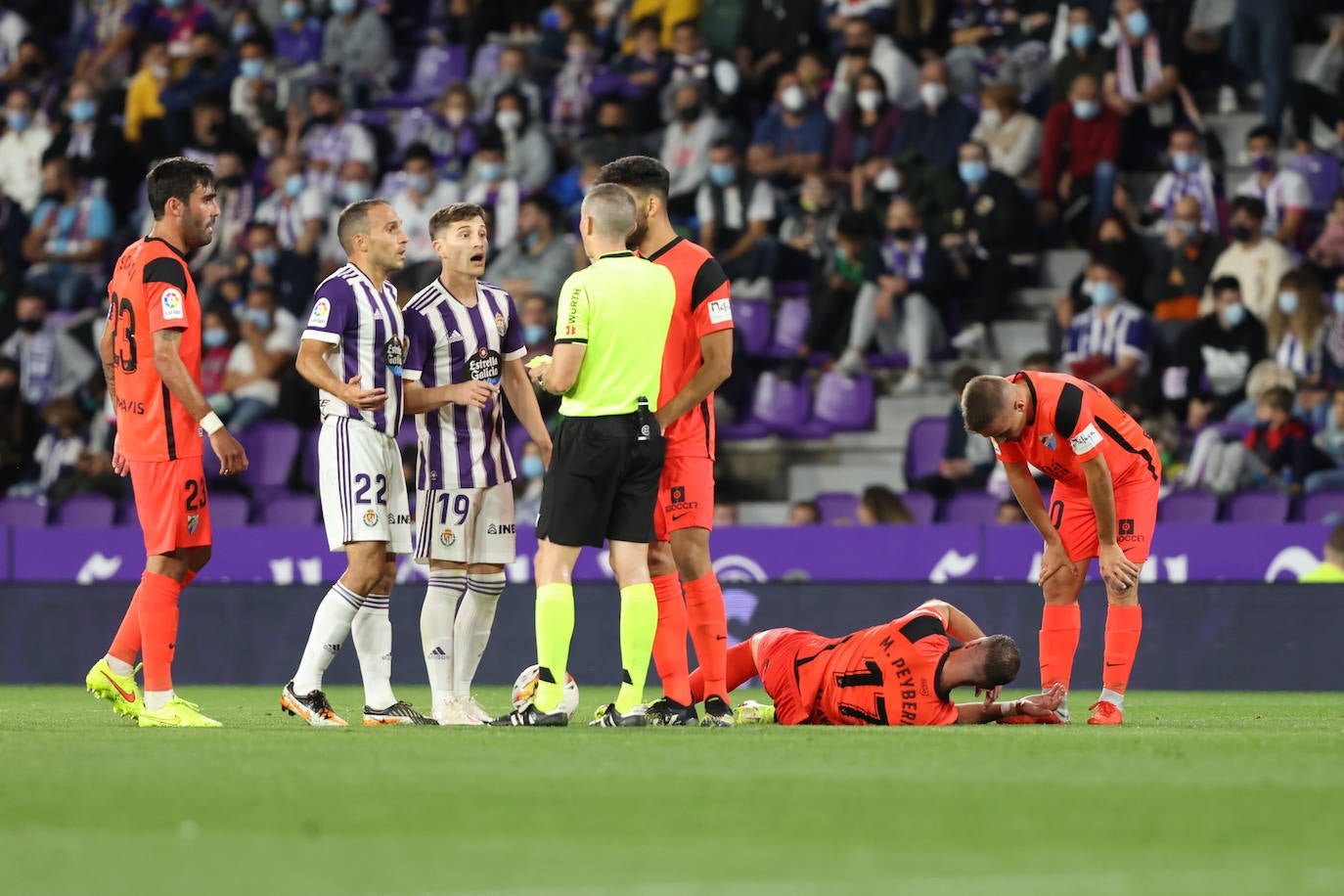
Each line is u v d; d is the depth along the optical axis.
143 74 65.31
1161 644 41.94
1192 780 16.42
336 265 58.12
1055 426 24.98
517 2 66.38
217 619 45.75
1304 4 57.16
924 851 12.15
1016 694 39.00
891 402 53.06
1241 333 49.28
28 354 58.34
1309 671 41.09
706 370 23.80
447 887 10.65
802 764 17.77
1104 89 55.03
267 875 11.13
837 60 60.16
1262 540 41.97
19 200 65.25
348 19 66.50
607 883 10.77
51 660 46.41
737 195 56.69
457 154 59.53
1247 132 57.00
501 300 26.23
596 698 37.44
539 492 49.88
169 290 24.36
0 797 15.08
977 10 60.12
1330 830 13.20
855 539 43.84
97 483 53.31
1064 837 12.81
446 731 22.89
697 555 24.25
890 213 53.69
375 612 25.28
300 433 53.25
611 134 59.41
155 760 18.38
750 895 10.31
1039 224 55.16
